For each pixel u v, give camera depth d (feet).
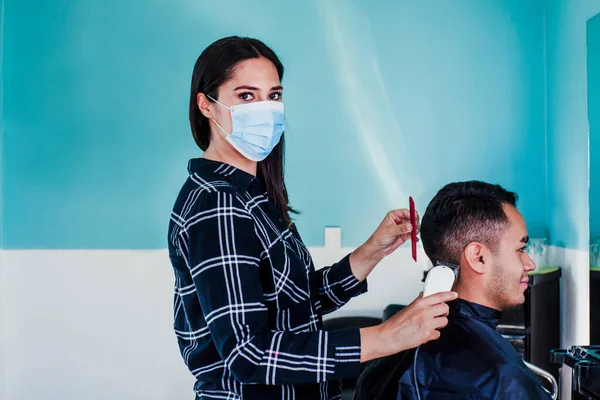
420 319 3.11
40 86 8.32
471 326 3.70
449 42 8.59
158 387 8.41
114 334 8.38
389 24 8.56
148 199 8.39
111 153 8.38
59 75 8.34
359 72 8.54
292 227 4.33
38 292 8.32
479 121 8.59
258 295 3.40
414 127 8.57
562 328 7.88
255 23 8.48
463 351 3.58
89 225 8.36
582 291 7.40
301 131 8.51
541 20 8.58
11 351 8.29
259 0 8.47
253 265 3.43
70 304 8.35
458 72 8.59
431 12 8.59
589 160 6.93
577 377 4.88
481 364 3.48
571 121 7.70
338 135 8.54
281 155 4.39
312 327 3.92
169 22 8.40
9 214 8.30
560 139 8.05
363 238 8.57
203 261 3.34
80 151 8.36
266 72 3.84
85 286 8.36
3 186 8.29
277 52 8.49
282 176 4.42
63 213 8.34
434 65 8.57
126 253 8.39
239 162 4.08
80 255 8.36
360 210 8.57
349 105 8.55
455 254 3.83
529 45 8.58
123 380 8.39
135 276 8.39
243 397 3.61
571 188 7.72
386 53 8.55
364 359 3.22
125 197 8.38
